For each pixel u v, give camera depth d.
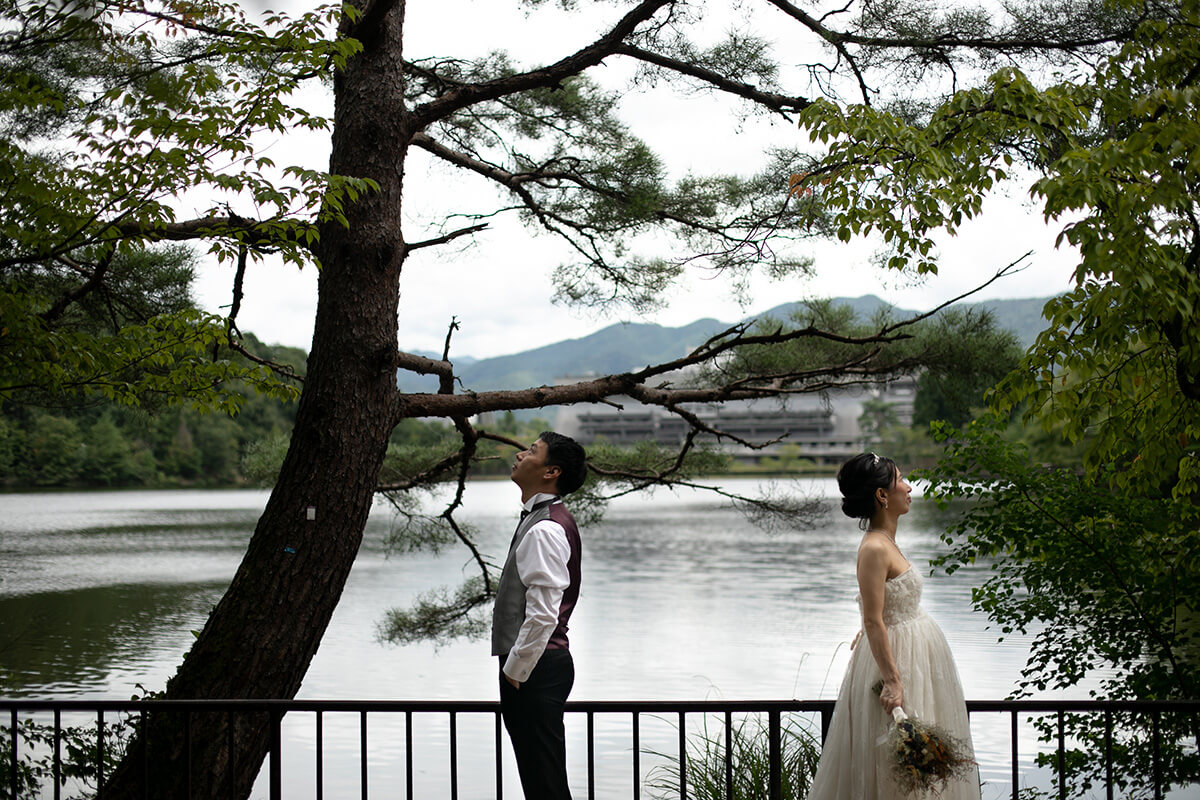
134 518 68.88
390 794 9.84
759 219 8.37
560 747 3.69
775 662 17.58
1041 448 28.16
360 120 6.75
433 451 9.95
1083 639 7.11
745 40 7.65
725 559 41.47
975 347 8.34
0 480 95.75
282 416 114.81
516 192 8.95
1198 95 4.71
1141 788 6.63
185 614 22.80
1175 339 5.24
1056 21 7.03
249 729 5.94
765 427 143.62
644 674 16.45
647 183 8.90
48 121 6.82
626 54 7.38
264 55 5.72
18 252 5.33
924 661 3.66
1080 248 4.94
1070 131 6.11
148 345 5.45
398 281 6.77
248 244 5.42
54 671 15.77
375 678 15.48
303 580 6.17
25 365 4.78
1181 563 6.57
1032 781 9.32
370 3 6.57
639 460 9.79
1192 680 6.56
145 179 4.84
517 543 3.83
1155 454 6.03
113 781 5.73
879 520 3.76
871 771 3.62
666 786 8.47
